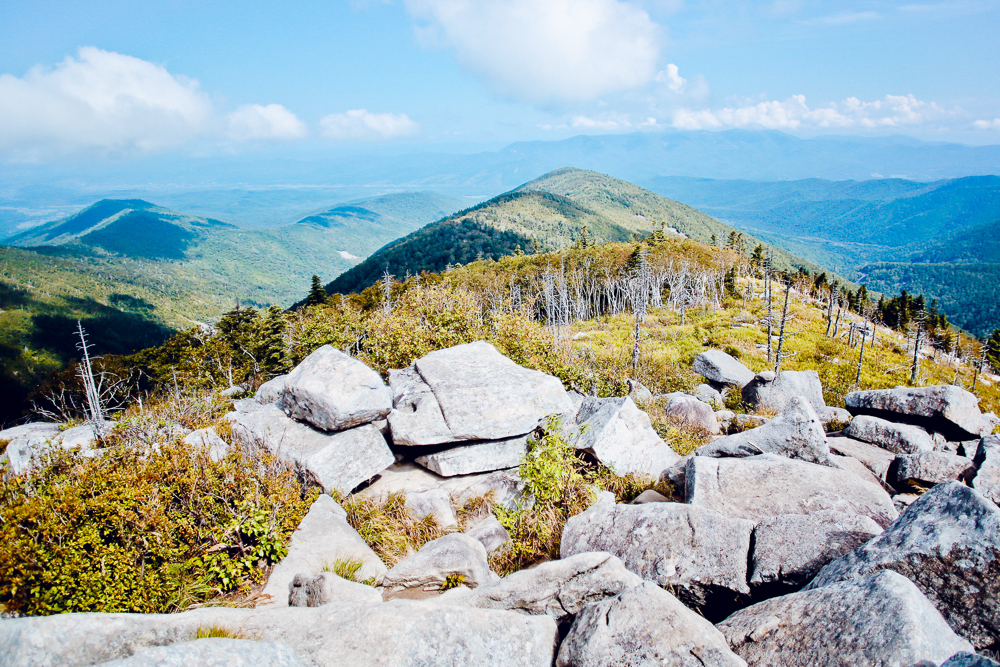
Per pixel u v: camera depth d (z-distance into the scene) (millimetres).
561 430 10992
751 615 4945
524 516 8820
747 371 27484
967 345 73125
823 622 4395
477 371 11234
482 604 5570
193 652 3605
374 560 7098
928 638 3877
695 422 16391
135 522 6082
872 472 11164
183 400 16500
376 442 9688
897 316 89625
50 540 5645
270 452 9086
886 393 15578
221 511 6844
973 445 13484
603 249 117125
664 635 4285
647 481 9922
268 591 6219
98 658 4004
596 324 62906
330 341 17719
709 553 6219
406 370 12180
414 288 17438
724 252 112438
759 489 8148
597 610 4730
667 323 58625
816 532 6051
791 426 10531
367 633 4309
